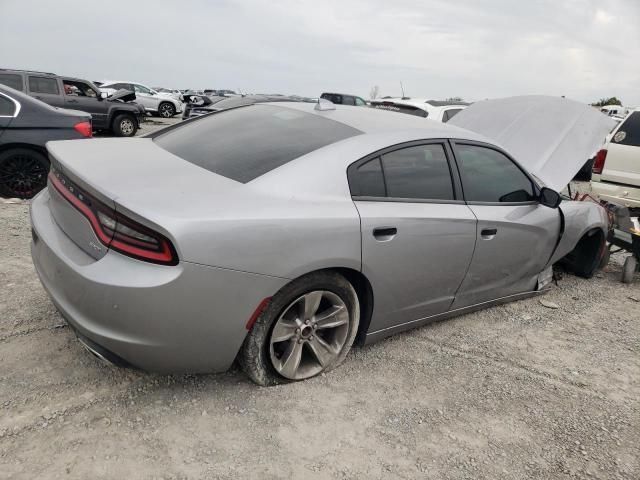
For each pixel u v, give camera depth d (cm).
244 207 222
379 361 303
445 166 313
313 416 246
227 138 294
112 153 271
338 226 245
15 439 210
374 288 274
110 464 203
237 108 363
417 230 283
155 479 198
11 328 292
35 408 229
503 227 341
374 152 276
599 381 310
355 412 253
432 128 322
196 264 204
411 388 280
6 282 352
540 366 321
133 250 204
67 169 233
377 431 241
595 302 438
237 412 242
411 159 295
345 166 262
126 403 240
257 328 237
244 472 207
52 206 259
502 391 288
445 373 299
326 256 242
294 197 242
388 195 278
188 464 208
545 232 382
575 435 256
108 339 210
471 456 233
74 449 208
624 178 715
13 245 432
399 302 295
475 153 336
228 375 268
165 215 202
